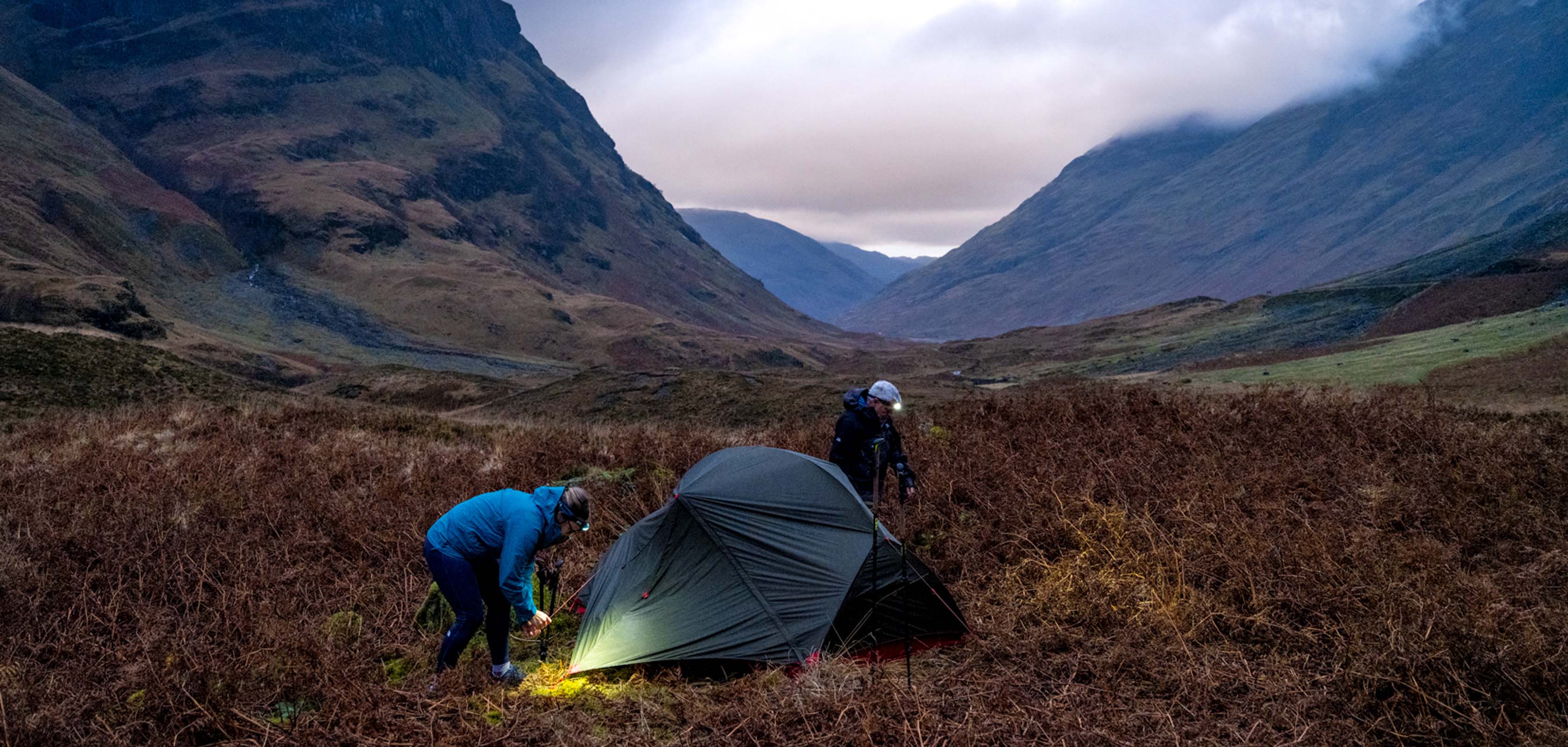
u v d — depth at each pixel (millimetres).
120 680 4992
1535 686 4691
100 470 9266
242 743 4379
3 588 6191
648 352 122062
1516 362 19281
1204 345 62469
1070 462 8758
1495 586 5766
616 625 5762
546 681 5430
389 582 6867
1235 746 4328
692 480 6266
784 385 28219
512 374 102625
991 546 7297
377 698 4742
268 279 133250
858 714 4582
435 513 8055
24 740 4254
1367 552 6207
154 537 7250
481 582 5195
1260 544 6430
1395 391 12648
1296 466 8344
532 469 10180
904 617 5738
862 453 6895
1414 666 4770
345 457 10578
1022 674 5156
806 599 5711
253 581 6508
